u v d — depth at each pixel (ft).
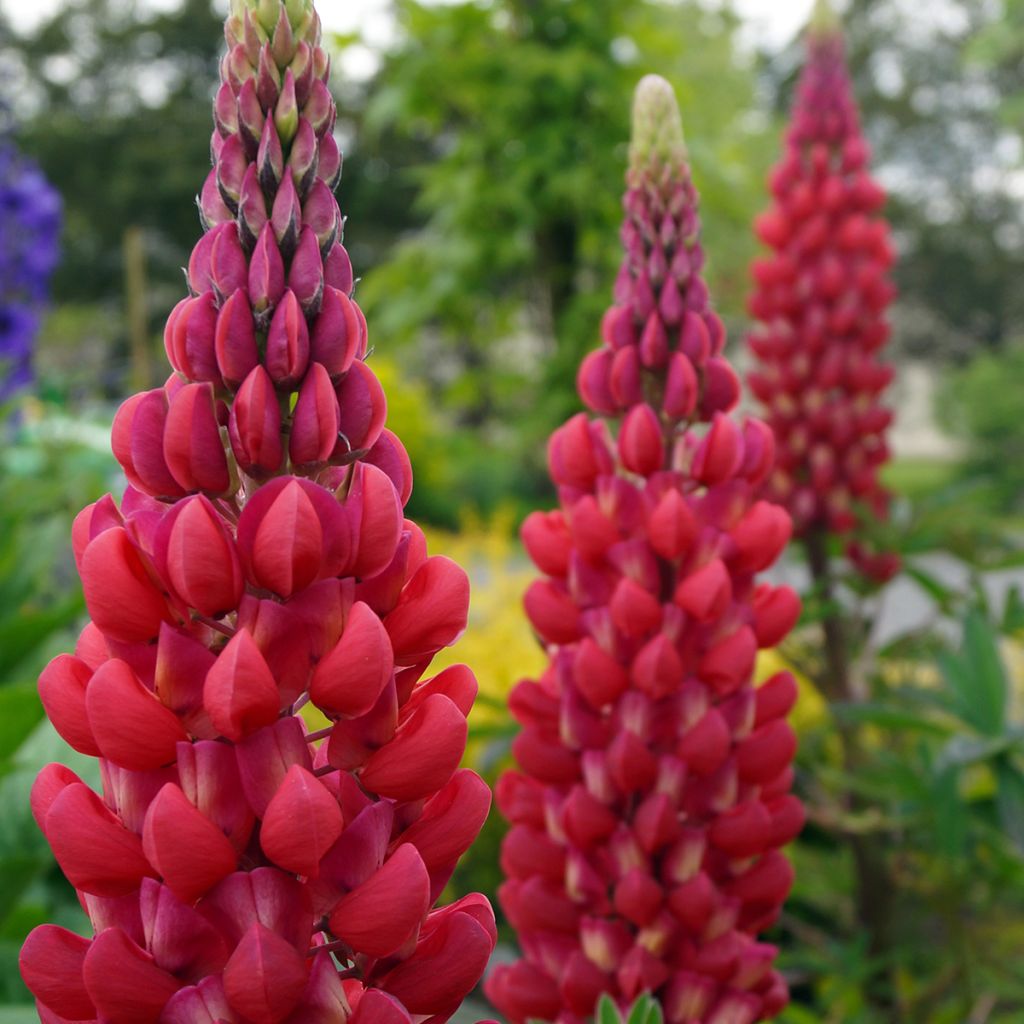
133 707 0.42
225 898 0.42
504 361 5.25
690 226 0.76
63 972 0.44
